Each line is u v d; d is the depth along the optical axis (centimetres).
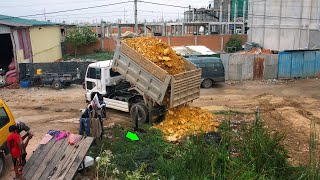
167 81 1197
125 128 1304
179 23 5166
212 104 1739
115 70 1433
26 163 896
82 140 956
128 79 1374
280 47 3753
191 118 1285
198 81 1361
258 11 4153
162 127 1242
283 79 2461
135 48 1358
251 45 4006
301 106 1678
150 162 986
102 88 1555
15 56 2502
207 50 3050
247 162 886
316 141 1028
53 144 958
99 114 1166
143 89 1314
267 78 2462
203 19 6272
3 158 962
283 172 848
